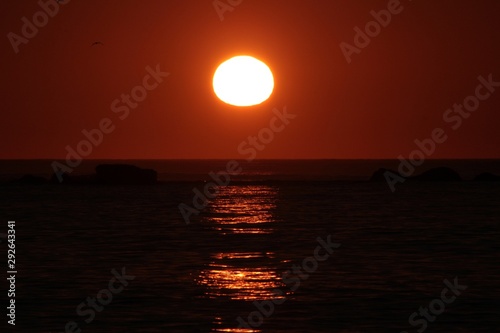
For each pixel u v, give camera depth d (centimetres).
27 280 9669
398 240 14200
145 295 8738
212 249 12812
